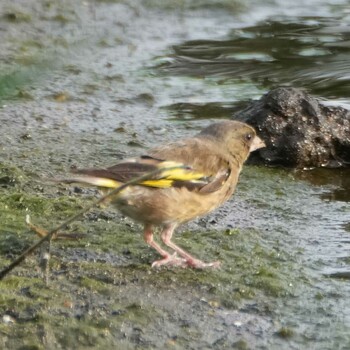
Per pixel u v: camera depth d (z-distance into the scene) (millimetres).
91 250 11172
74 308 9805
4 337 9234
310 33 22000
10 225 11664
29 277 10398
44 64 11219
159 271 10781
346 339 9617
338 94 18062
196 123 16875
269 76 19297
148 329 9562
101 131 16344
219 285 10539
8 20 21344
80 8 22609
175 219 11094
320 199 13781
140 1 23469
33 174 13961
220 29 22391
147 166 10727
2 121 16438
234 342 9453
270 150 15094
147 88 18641
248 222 12648
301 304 10266
